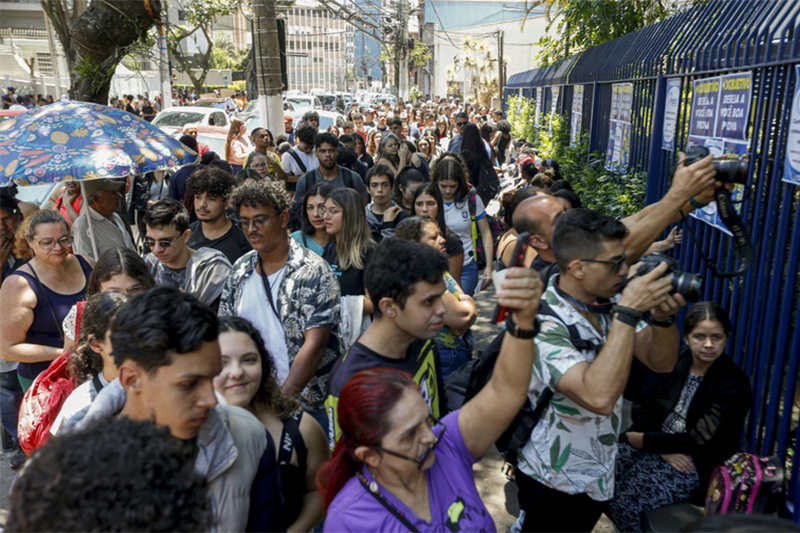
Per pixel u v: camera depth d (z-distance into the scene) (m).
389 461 1.83
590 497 2.62
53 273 3.97
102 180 5.18
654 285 2.21
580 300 2.56
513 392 2.03
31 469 1.23
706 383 3.35
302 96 29.36
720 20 5.08
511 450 2.73
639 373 3.50
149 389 1.75
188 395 1.76
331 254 4.20
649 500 3.34
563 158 10.80
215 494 1.89
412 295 2.38
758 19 4.27
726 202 2.70
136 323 1.71
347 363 2.52
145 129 4.81
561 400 2.54
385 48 35.78
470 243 5.95
